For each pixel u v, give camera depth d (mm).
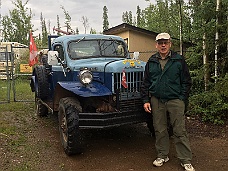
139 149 4738
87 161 4234
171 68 3857
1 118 6711
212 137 5254
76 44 5645
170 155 4418
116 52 5836
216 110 6031
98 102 4598
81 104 4590
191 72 7105
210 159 4250
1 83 12844
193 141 5055
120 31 12352
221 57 6598
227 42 6348
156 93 3959
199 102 6590
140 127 6062
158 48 3914
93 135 5516
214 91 6227
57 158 4340
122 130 5844
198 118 6367
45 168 3980
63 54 5621
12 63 8922
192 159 4250
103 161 4234
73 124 4180
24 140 5133
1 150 4602
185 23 8695
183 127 3875
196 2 7027
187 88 3932
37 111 7016
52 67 6238
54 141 5141
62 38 5832
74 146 4238
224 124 5895
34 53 8836
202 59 7543
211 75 6793
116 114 4246
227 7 6234
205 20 6707
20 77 13617
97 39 5836
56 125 6246
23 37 17578
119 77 4492
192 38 7770
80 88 4406
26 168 3932
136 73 4602
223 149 4645
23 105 8367
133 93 4547
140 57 11875
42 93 6555
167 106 3939
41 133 5637
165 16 13961
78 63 5312
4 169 3902
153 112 4082
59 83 4602
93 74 4820
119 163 4152
